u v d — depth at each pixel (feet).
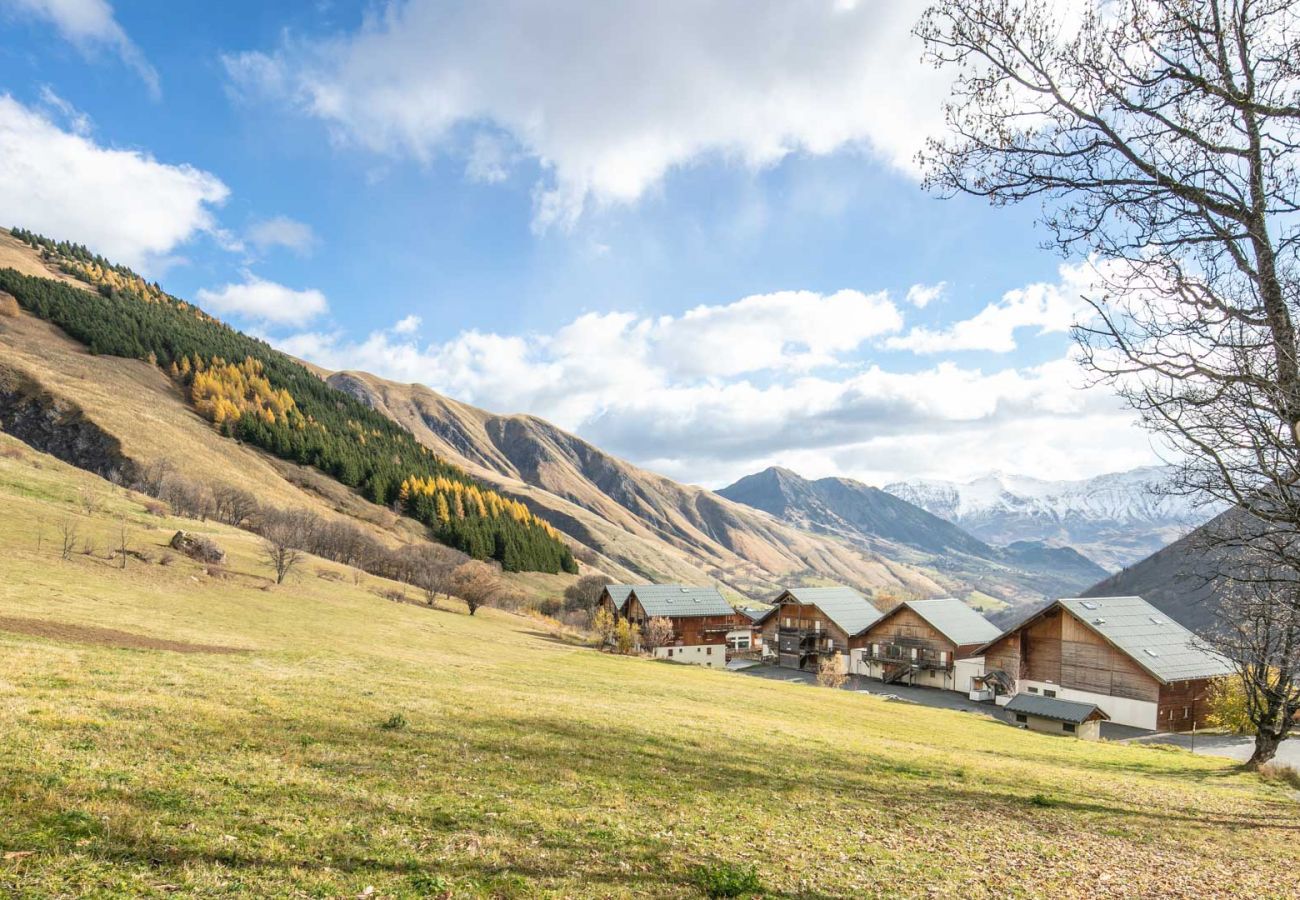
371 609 243.81
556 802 40.86
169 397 653.71
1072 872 38.73
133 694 54.08
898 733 109.91
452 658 149.69
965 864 38.24
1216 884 39.34
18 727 39.96
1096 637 200.44
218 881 24.84
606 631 294.87
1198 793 75.66
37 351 600.80
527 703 79.30
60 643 80.59
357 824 32.55
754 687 173.68
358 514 580.30
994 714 202.59
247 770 38.68
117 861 25.25
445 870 28.53
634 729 69.72
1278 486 32.45
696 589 343.26
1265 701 112.68
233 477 512.22
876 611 317.01
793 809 46.42
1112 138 33.60
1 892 21.76
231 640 124.26
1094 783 74.64
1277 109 29.96
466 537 561.43
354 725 54.19
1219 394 32.30
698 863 33.32
